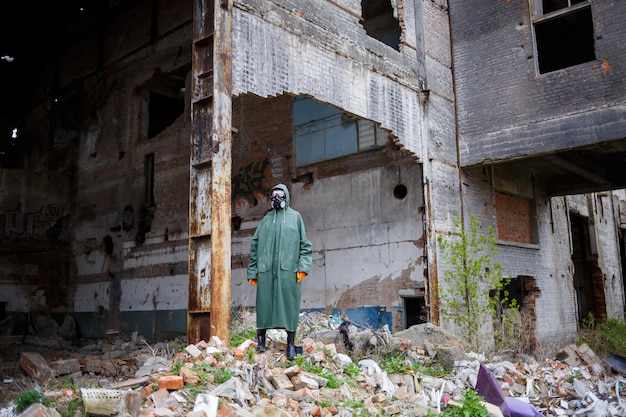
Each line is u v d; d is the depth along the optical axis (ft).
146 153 59.82
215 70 26.09
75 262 66.33
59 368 30.04
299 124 48.14
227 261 25.05
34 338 56.18
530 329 45.01
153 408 16.19
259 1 28.91
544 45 51.01
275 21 29.66
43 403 16.44
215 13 26.58
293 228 23.09
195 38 27.40
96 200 64.80
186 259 53.67
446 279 37.73
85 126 68.03
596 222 62.75
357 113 34.09
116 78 64.54
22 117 77.87
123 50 63.93
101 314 61.93
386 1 46.24
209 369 19.52
